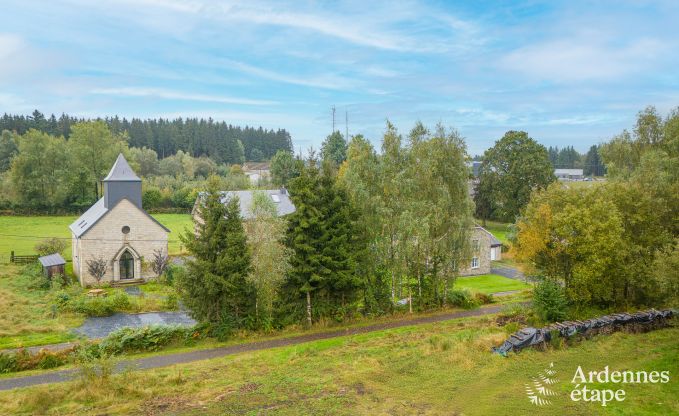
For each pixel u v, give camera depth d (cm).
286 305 3319
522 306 3788
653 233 3450
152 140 17212
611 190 3597
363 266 3516
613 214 3297
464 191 3703
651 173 3781
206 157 16062
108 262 4922
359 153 3697
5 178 10619
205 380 2305
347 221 3375
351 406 1964
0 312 3509
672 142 4516
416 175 3672
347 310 3512
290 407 1964
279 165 10325
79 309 3688
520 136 7969
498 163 8112
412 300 3850
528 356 2562
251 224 3156
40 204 9650
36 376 2419
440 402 1998
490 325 3322
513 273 5700
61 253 5862
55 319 3453
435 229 3703
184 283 3058
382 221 3528
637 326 3036
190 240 3105
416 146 3678
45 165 9769
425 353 2628
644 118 4881
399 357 2584
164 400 2061
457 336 2972
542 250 3534
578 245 3356
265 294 3130
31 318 3444
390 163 3669
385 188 3653
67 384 2208
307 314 3350
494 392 2091
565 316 3316
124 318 3662
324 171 3438
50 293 4212
